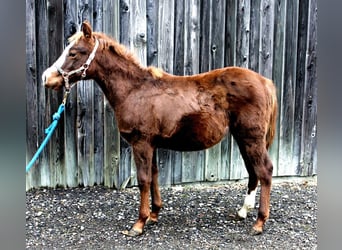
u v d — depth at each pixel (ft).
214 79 7.86
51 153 10.46
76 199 10.00
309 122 11.80
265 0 10.94
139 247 7.45
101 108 10.52
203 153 11.22
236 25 10.89
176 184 11.19
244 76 7.80
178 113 7.60
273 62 11.27
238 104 7.70
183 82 7.91
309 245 7.59
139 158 7.75
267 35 11.10
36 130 10.26
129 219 8.86
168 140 7.82
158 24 10.39
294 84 11.50
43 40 9.94
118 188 10.67
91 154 10.68
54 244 7.53
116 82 7.72
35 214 9.02
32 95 10.09
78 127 10.48
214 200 10.21
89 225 8.51
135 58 7.94
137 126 7.62
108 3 10.03
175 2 10.44
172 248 7.41
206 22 10.72
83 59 7.45
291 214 9.32
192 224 8.61
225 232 8.20
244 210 8.86
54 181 10.59
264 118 7.77
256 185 8.85
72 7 9.94
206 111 7.64
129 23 10.16
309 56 11.46
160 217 9.00
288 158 11.83
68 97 10.30
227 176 11.53
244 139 7.84
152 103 7.63
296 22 11.22
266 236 8.02
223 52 10.94
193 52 10.74
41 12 9.81
